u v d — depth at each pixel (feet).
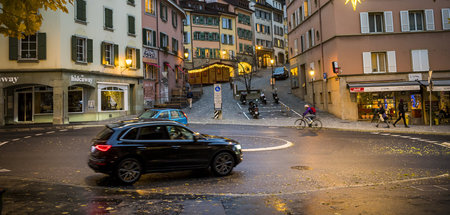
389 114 76.84
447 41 78.38
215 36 181.78
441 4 79.25
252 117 83.76
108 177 25.29
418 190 20.44
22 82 71.82
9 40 71.51
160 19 109.40
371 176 25.27
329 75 84.58
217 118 79.77
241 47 196.65
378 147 40.16
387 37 78.89
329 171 27.17
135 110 93.50
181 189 21.61
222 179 24.76
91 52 79.41
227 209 16.63
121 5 89.81
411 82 75.20
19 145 41.34
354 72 78.18
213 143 25.85
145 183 23.44
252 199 18.74
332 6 80.33
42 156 33.94
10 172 26.63
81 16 77.15
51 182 23.15
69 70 73.15
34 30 18.97
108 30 85.15
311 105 97.81
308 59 101.14
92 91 80.33
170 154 24.08
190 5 176.86
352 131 58.90
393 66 78.18
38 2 17.93
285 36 252.42
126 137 23.00
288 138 48.62
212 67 155.43
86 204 17.43
